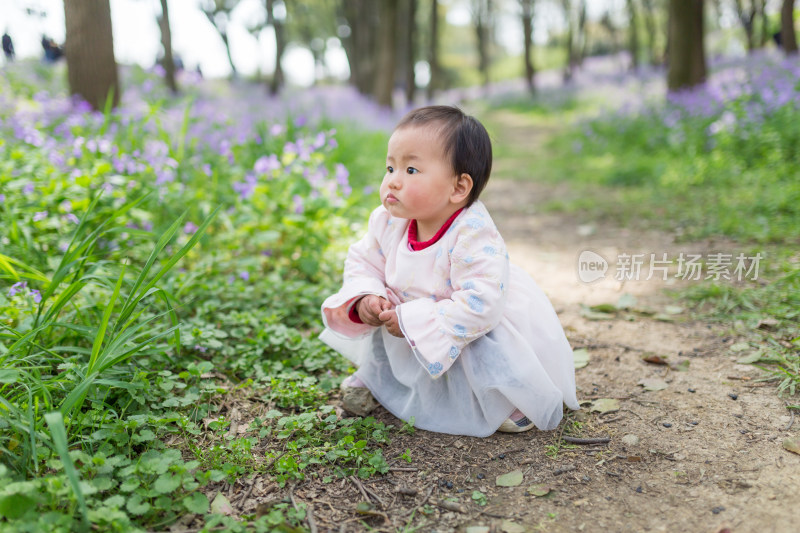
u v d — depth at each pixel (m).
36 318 2.02
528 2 23.66
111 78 6.05
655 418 2.10
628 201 5.75
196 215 3.67
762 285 3.22
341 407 2.20
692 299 3.19
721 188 5.52
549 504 1.67
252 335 2.67
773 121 6.33
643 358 2.58
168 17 11.34
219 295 2.95
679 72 10.41
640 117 9.83
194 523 1.55
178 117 5.43
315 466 1.84
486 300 1.80
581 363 2.57
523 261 4.27
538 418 1.96
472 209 1.92
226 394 2.24
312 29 32.25
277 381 2.24
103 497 1.57
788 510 1.58
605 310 3.19
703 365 2.49
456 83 46.41
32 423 1.57
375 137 8.84
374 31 20.55
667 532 1.54
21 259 2.83
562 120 17.53
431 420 2.05
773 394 2.20
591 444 1.96
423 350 1.82
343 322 2.12
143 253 3.29
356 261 2.12
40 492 1.46
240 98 10.83
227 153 4.38
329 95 12.81
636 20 25.30
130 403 1.97
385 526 1.59
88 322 2.29
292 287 3.07
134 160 3.74
